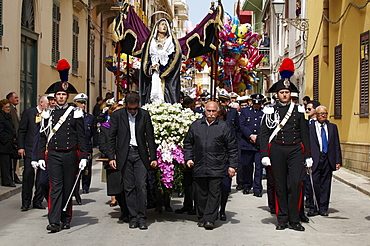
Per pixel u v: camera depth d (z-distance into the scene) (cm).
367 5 1491
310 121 1000
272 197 971
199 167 844
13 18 1451
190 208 975
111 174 867
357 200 1159
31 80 1662
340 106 1769
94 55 2602
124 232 813
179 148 911
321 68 2022
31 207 1041
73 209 1018
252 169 1248
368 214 991
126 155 839
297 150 839
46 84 1805
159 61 1168
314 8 2162
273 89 874
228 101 1316
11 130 1227
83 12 2342
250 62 1967
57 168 816
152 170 902
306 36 2311
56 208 810
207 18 1263
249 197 1191
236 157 860
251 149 1223
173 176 898
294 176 835
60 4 1984
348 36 1677
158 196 972
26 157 1009
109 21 2872
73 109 834
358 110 1585
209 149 840
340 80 1773
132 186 847
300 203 870
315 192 970
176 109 935
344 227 870
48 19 1817
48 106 1021
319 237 792
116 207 1041
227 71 1902
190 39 1260
